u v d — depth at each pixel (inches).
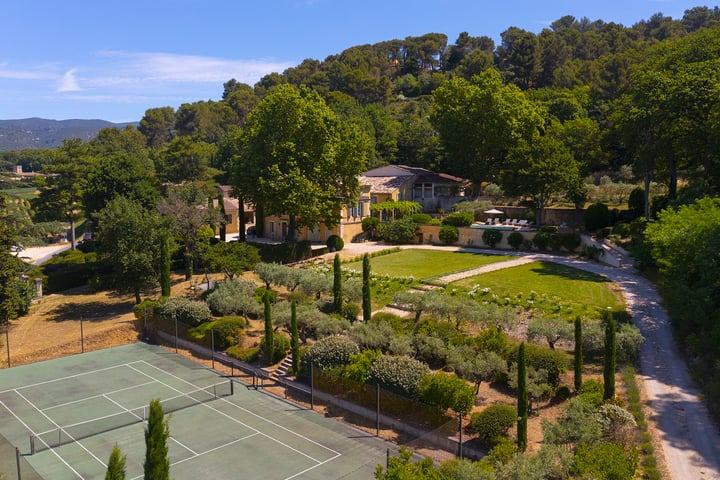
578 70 5142.7
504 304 1646.2
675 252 1429.6
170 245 2100.1
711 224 1385.3
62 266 2613.2
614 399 1014.4
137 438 1129.4
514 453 836.0
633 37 6658.5
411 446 1017.5
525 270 2081.7
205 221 2416.3
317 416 1216.8
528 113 3218.5
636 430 933.2
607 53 6092.5
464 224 2837.1
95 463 1024.2
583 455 767.1
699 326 1254.3
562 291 1749.5
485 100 3255.4
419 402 1083.3
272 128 2541.8
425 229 2898.6
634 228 2293.3
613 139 3036.4
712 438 920.3
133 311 2075.5
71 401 1337.4
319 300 1756.9
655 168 2496.3
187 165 4333.2
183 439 1113.4
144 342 1838.1
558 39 6250.0
